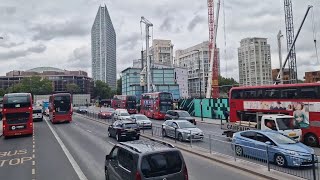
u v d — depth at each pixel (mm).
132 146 10062
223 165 15039
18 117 30016
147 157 9164
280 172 12867
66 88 160250
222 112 45156
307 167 13875
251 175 12914
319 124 19906
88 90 188500
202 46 116438
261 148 15242
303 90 21062
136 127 25344
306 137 20750
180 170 9453
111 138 26875
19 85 138750
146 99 54750
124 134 24766
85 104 108750
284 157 13930
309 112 20562
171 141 23391
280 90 22781
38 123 47375
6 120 29672
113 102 72625
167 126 25547
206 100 49156
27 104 30438
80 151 20250
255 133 16109
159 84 92000
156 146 9984
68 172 14445
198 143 22141
